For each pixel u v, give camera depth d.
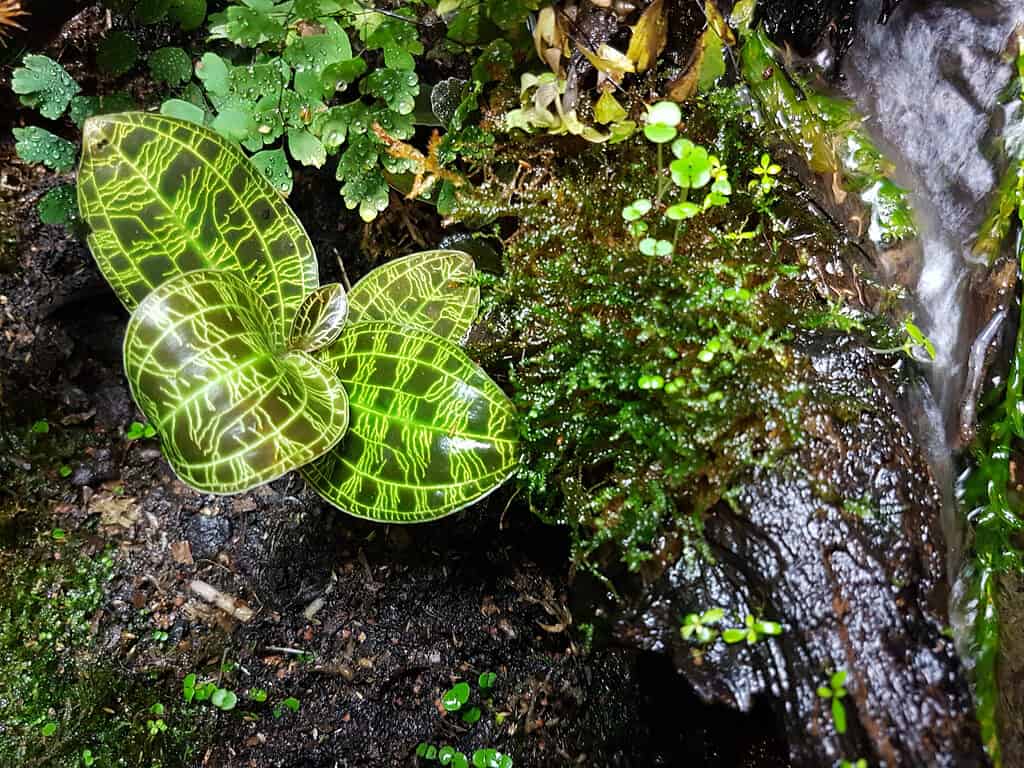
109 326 0.26
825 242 0.19
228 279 0.18
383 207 0.22
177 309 0.16
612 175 0.19
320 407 0.18
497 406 0.18
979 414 0.19
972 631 0.17
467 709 0.26
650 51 0.19
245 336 0.17
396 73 0.21
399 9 0.22
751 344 0.16
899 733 0.15
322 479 0.19
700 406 0.16
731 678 0.16
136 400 0.17
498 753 0.26
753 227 0.19
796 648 0.15
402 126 0.21
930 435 0.18
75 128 0.24
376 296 0.20
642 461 0.17
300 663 0.25
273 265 0.20
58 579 0.24
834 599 0.15
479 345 0.20
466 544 0.27
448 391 0.18
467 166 0.21
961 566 0.18
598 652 0.25
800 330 0.17
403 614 0.26
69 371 0.26
